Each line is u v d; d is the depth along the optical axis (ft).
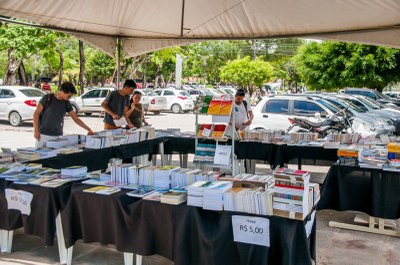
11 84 65.00
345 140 20.99
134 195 11.75
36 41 53.06
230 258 10.50
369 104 48.98
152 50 28.91
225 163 17.92
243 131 22.88
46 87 75.25
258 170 28.14
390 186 15.28
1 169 14.14
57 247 13.94
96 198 11.87
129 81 23.20
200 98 18.21
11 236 13.44
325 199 16.30
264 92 138.82
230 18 23.79
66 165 16.44
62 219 12.30
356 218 17.33
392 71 52.90
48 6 21.17
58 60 97.09
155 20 24.63
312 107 33.88
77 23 24.86
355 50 53.42
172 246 11.05
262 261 10.17
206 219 10.72
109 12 22.98
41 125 18.83
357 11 20.45
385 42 22.86
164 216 11.12
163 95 80.94
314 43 58.90
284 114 34.24
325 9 20.74
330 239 15.39
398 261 13.37
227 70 114.62
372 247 14.60
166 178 12.66
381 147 18.17
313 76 57.67
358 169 15.79
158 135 24.00
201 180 12.32
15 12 21.63
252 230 10.21
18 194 12.71
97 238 12.05
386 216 15.40
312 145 20.54
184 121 64.03
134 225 11.46
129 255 11.83
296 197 9.95
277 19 23.22
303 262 10.08
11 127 49.34
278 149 20.88
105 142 18.56
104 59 139.95
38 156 16.17
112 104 23.21
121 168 13.20
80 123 20.03
